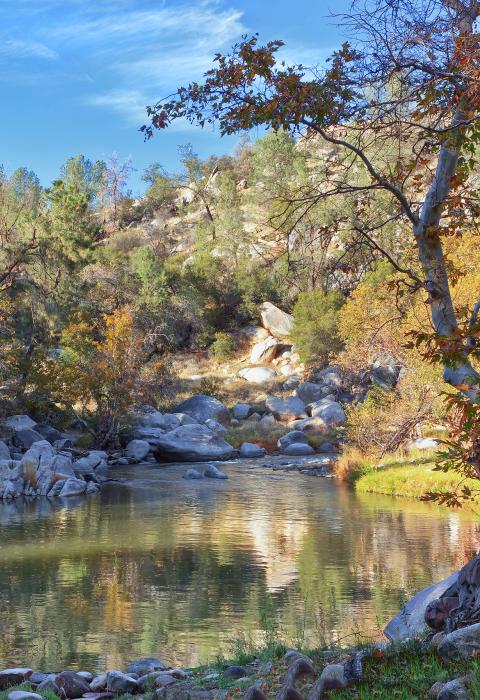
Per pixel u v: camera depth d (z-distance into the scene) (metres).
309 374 63.66
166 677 8.96
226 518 24.11
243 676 8.47
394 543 19.59
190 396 61.66
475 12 7.66
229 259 77.62
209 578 16.06
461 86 7.50
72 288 63.84
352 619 12.67
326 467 38.62
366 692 5.75
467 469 7.85
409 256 9.72
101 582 15.79
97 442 45.75
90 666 10.73
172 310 70.06
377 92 8.13
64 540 20.48
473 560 7.88
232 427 54.50
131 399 45.66
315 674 7.05
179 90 8.25
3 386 44.16
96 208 120.44
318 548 19.06
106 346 46.59
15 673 9.70
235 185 90.00
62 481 30.84
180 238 101.62
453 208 8.31
